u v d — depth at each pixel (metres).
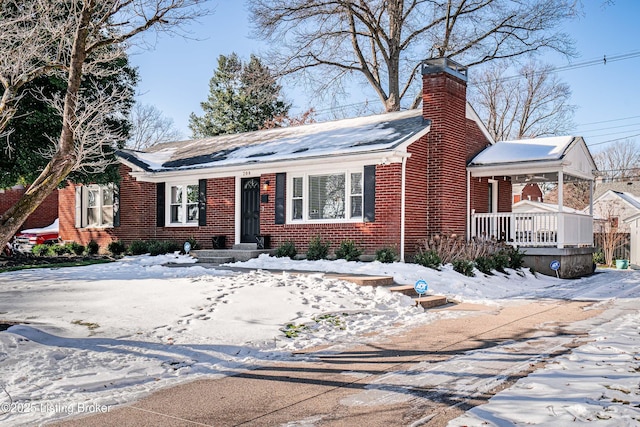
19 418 4.75
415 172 16.50
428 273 13.92
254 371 6.29
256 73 31.59
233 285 11.22
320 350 7.29
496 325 9.09
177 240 20.48
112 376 5.92
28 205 6.72
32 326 7.64
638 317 9.88
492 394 5.37
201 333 7.84
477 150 19.84
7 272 14.42
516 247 17.80
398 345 7.59
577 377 5.82
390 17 29.98
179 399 5.31
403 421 4.69
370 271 13.77
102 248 22.53
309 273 13.45
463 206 18.14
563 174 18.77
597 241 29.58
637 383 5.57
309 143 18.53
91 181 19.08
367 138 17.23
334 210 16.91
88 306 9.45
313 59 30.67
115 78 17.62
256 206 18.73
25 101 14.98
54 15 9.94
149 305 9.52
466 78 18.44
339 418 4.79
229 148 21.30
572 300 12.29
